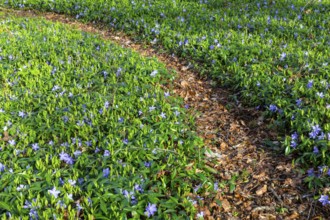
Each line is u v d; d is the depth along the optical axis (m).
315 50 2.23
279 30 2.59
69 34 2.77
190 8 3.29
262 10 3.14
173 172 1.30
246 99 1.90
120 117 1.63
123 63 2.21
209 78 2.21
